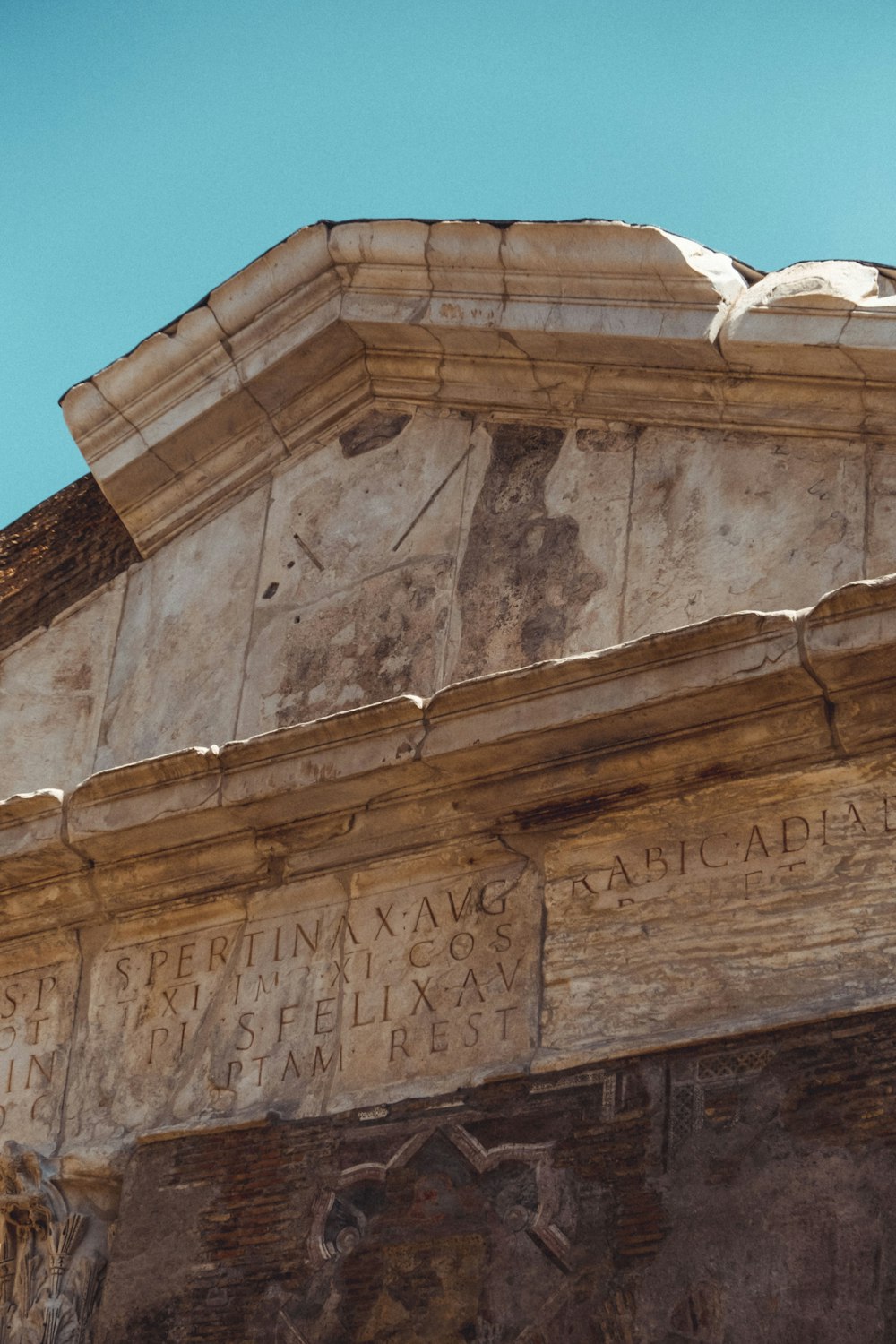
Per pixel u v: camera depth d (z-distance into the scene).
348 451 11.17
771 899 9.05
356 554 10.88
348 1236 9.20
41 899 10.60
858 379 9.78
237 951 10.16
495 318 10.59
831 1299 8.25
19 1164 10.04
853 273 9.91
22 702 11.40
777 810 9.20
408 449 11.00
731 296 10.05
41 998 10.57
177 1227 9.59
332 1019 9.75
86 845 10.38
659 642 9.19
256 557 11.16
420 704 9.66
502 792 9.70
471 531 10.62
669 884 9.27
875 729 9.08
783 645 9.00
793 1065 8.68
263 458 11.35
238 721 10.76
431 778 9.75
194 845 10.26
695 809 9.37
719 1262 8.48
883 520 9.59
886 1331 8.12
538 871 9.60
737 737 9.26
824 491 9.77
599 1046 9.08
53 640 11.53
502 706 9.52
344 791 9.88
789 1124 8.59
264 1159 9.55
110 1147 9.93
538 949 9.42
